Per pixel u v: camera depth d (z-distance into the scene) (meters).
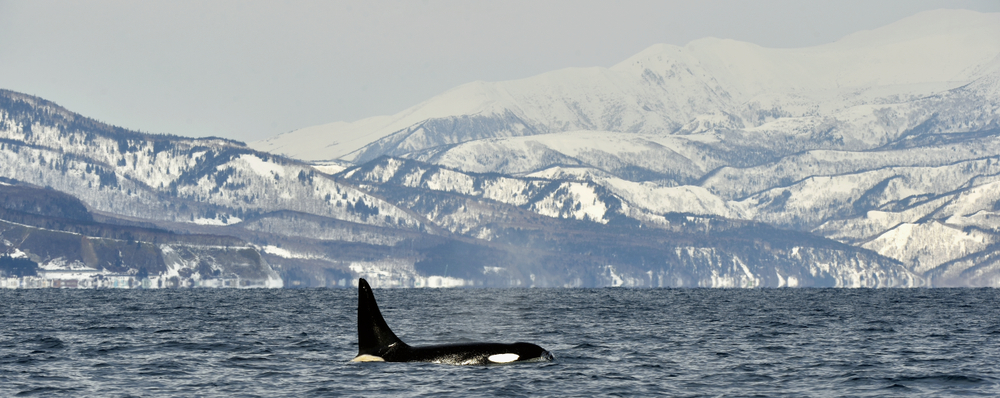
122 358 163.62
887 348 188.62
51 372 143.75
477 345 147.62
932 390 127.00
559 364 147.75
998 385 130.88
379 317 151.00
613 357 166.12
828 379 138.00
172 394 123.00
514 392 122.12
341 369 143.25
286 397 119.88
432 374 134.12
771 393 125.12
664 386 130.12
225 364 153.62
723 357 168.88
